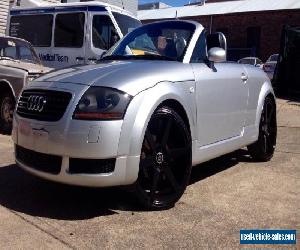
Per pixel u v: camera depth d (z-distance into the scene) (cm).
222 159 567
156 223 333
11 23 1074
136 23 997
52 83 352
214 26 3039
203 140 414
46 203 367
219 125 441
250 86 511
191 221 340
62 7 980
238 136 485
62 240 296
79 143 319
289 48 1327
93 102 325
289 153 613
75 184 329
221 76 446
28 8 1046
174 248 292
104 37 916
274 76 1350
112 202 375
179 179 379
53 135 327
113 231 314
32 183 420
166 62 397
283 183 457
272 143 570
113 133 321
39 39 1015
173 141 373
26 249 281
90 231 313
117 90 331
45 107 341
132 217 343
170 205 366
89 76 349
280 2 2994
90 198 384
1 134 688
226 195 409
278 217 355
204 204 381
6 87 685
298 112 1040
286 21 2762
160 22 482
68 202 371
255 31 2908
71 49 955
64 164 327
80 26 945
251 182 458
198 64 425
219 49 422
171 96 361
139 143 332
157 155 353
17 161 372
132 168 331
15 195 384
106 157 321
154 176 352
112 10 935
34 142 340
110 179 324
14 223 321
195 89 398
